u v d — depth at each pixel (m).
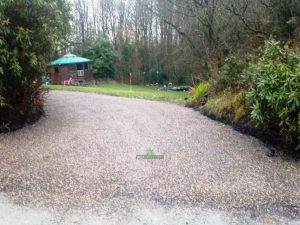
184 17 16.06
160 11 18.03
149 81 29.91
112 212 3.14
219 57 10.90
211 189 3.62
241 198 3.42
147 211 3.17
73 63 27.34
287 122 4.55
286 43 6.71
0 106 5.89
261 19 8.48
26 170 4.16
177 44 25.05
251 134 5.85
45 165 4.32
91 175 3.99
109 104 9.59
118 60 30.83
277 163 4.44
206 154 4.82
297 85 4.41
